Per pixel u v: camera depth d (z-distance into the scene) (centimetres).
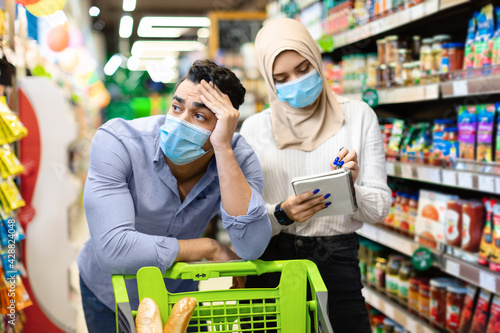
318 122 184
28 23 316
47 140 250
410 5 274
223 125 138
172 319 127
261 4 770
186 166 153
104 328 175
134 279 170
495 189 220
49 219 250
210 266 142
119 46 1369
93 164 146
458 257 256
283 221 164
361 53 371
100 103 898
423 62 288
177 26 1157
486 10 244
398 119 333
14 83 260
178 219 162
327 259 181
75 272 352
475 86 230
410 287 295
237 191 141
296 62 173
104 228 140
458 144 264
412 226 297
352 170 162
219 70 142
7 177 213
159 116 163
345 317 182
